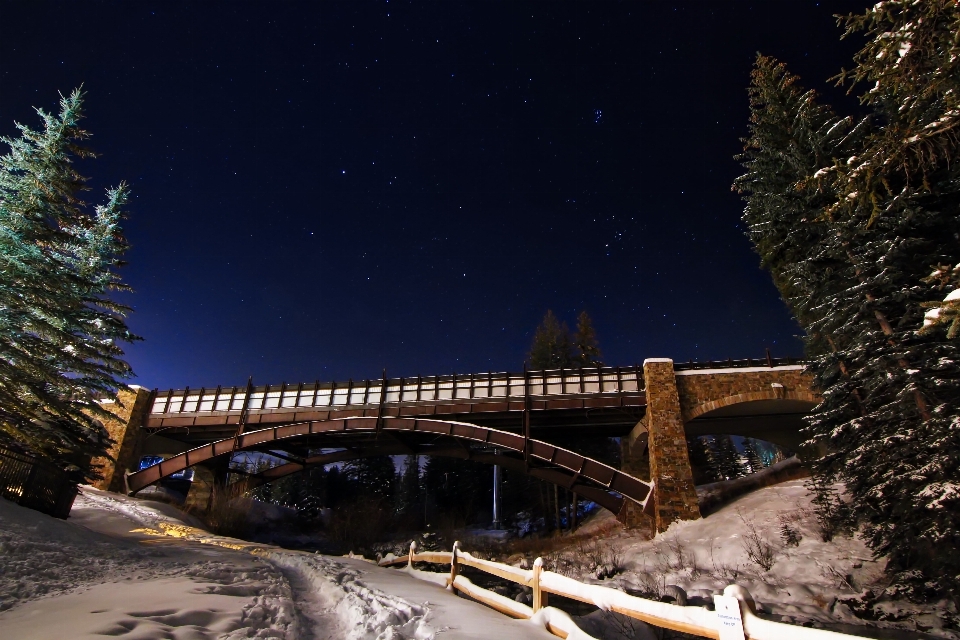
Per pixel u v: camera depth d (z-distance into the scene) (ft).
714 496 101.60
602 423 111.24
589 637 19.52
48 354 73.82
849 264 61.52
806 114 75.92
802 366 92.53
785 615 47.03
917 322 52.08
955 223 57.16
